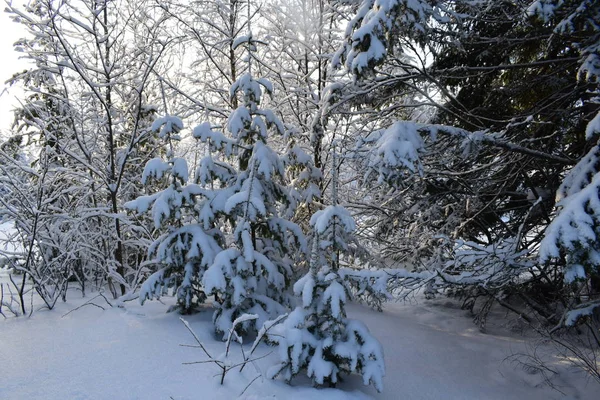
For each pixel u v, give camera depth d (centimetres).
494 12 650
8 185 566
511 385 465
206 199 508
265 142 552
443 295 875
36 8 587
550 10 446
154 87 827
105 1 630
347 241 749
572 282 358
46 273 554
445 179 729
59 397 287
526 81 614
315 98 870
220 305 462
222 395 310
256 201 476
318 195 739
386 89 691
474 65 718
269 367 382
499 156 616
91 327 436
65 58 635
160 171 491
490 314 744
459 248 511
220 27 889
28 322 445
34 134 657
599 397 425
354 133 853
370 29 472
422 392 422
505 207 748
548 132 616
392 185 480
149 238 660
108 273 593
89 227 673
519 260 484
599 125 404
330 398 333
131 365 347
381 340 563
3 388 293
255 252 483
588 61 449
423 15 474
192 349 393
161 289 496
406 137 470
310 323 387
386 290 461
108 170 682
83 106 706
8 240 581
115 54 683
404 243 836
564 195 431
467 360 525
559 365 495
